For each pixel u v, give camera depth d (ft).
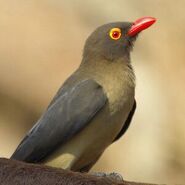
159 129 57.41
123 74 35.09
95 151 34.27
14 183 26.50
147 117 57.47
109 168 55.62
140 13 62.69
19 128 55.52
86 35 58.29
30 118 55.72
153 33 62.18
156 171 56.29
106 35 36.24
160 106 58.23
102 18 60.59
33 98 55.42
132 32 36.47
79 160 34.22
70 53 56.70
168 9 63.41
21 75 55.47
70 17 58.85
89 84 34.42
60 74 55.83
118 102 34.22
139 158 56.18
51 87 55.57
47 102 55.47
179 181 56.70
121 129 35.55
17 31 56.49
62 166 34.01
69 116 33.94
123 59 35.88
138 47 60.64
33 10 57.62
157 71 60.18
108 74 34.99
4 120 55.21
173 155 57.11
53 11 58.39
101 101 33.83
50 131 34.14
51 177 26.53
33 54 56.13
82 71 35.70
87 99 33.94
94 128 33.86
